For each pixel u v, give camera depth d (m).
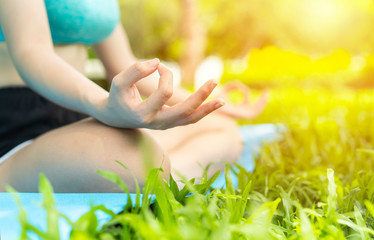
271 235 1.04
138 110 1.22
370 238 1.15
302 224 1.02
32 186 1.37
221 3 20.38
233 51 22.11
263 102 2.58
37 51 1.50
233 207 1.24
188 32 14.26
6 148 1.72
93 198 1.20
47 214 0.87
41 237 0.85
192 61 14.26
